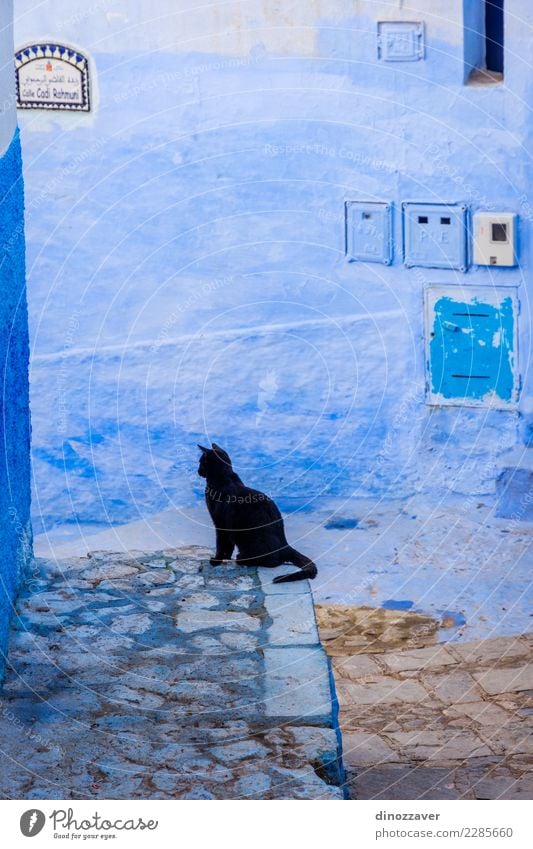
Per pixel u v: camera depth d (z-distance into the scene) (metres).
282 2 8.40
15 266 5.27
